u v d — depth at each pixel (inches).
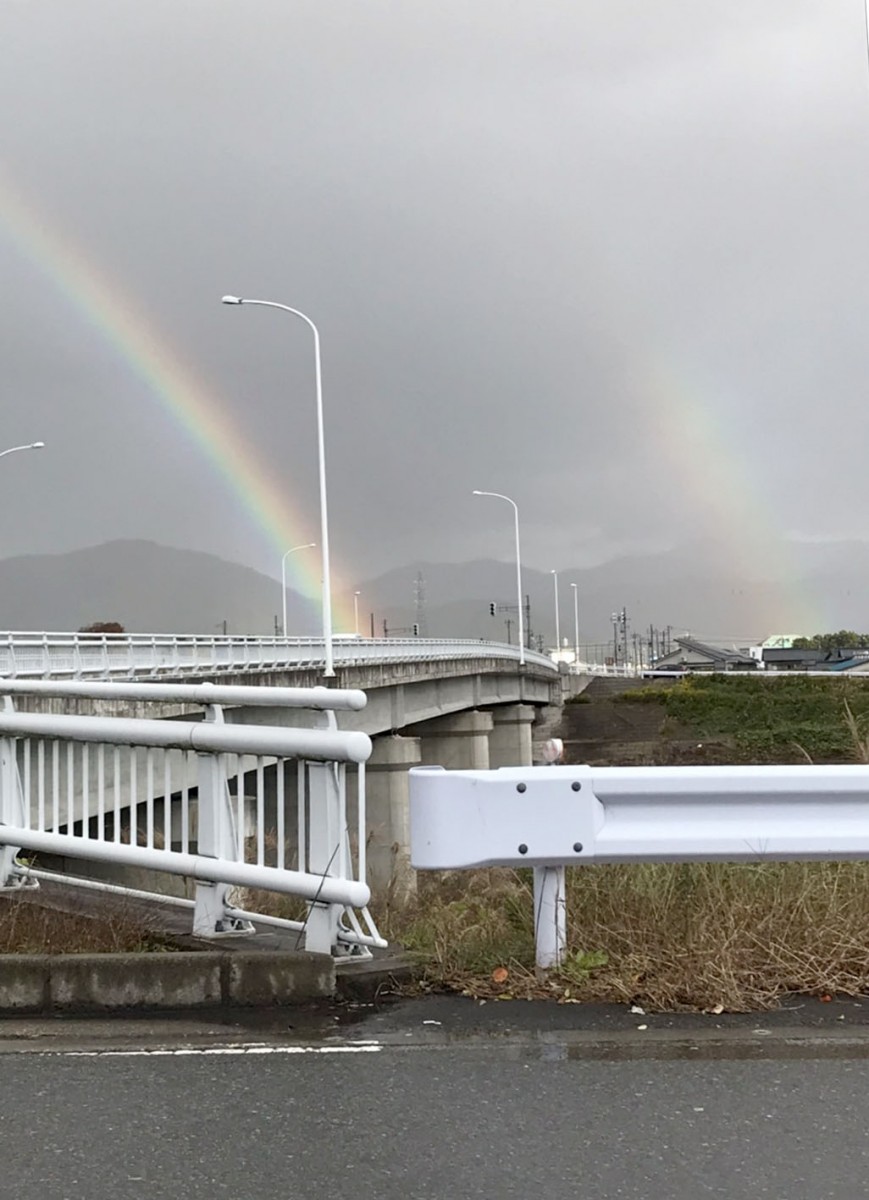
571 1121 147.0
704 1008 192.4
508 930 225.6
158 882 368.2
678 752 1843.0
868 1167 133.6
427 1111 150.9
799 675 3457.2
